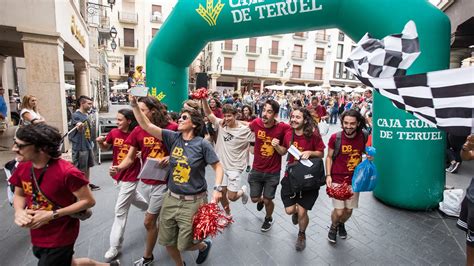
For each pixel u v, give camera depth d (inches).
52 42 266.8
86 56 453.4
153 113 115.4
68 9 314.2
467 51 299.3
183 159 93.4
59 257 74.9
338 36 1574.8
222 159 141.4
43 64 265.6
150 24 1387.8
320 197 183.9
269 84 1519.4
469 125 76.4
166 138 99.7
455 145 167.0
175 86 231.1
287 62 1455.5
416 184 157.6
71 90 796.6
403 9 148.4
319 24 176.7
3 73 441.4
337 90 1151.6
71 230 76.5
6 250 118.4
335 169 122.3
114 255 113.4
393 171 162.4
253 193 137.8
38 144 68.1
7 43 356.2
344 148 119.0
